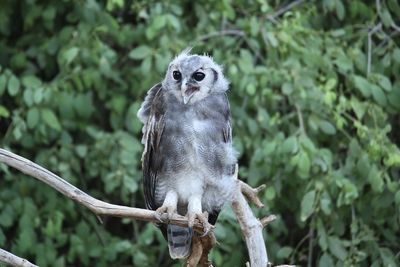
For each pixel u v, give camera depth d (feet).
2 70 39.75
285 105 39.78
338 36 39.75
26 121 38.58
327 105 36.94
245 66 37.50
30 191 39.19
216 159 29.27
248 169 38.11
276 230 39.04
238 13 41.14
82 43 38.86
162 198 30.04
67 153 39.04
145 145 29.91
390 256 37.78
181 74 29.30
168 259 40.47
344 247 37.52
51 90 38.11
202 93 29.40
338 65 37.96
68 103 38.34
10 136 38.88
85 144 40.11
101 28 38.93
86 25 39.27
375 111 37.88
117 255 40.45
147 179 30.12
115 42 41.04
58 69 41.34
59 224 38.01
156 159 29.60
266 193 37.06
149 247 39.52
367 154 36.88
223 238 36.76
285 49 38.01
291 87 37.24
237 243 38.24
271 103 38.32
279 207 39.60
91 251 39.01
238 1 40.01
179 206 30.14
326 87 36.78
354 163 37.58
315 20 41.34
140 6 39.29
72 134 40.83
